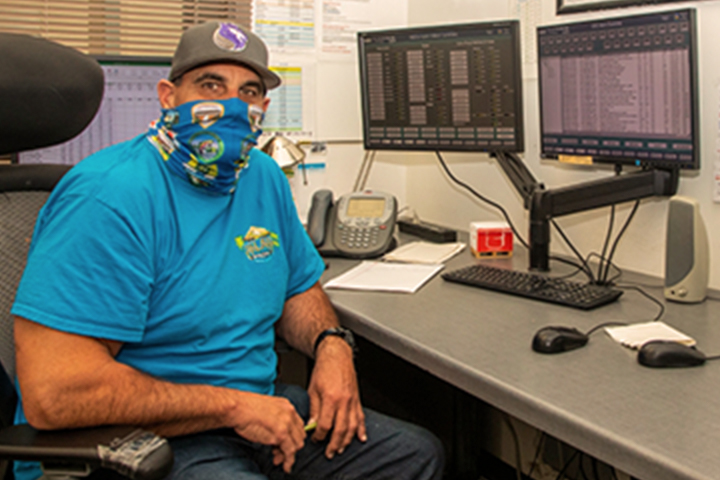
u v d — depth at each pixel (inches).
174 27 71.5
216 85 42.4
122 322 35.9
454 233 70.9
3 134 38.6
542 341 38.4
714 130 51.6
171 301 39.4
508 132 61.6
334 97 82.2
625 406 31.2
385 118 68.9
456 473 70.0
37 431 32.5
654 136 50.5
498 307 47.8
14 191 41.2
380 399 71.9
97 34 68.6
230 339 41.9
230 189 43.4
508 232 64.4
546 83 57.5
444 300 49.8
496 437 75.5
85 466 30.5
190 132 40.6
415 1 83.7
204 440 40.4
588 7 59.9
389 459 44.2
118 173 38.3
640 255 58.7
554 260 63.2
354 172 85.3
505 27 58.8
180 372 40.1
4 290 38.3
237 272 42.6
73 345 34.2
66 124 41.4
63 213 36.3
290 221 49.9
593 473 64.4
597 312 46.3
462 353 38.5
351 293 52.4
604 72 52.4
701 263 47.5
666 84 48.6
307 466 45.1
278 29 77.2
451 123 64.8
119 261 35.9
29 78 38.6
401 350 41.7
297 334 49.5
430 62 63.9
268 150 69.7
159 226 38.9
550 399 32.0
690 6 52.2
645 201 57.6
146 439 31.2
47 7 66.4
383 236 64.9
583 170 62.8
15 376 37.6
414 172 88.2
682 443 27.6
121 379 34.8
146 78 59.4
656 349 36.2
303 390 49.8
